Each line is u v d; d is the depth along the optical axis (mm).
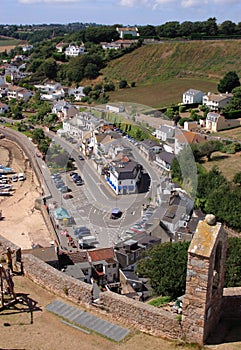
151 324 14062
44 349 13508
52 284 16516
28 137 102688
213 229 13195
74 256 23719
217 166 63000
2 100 142125
